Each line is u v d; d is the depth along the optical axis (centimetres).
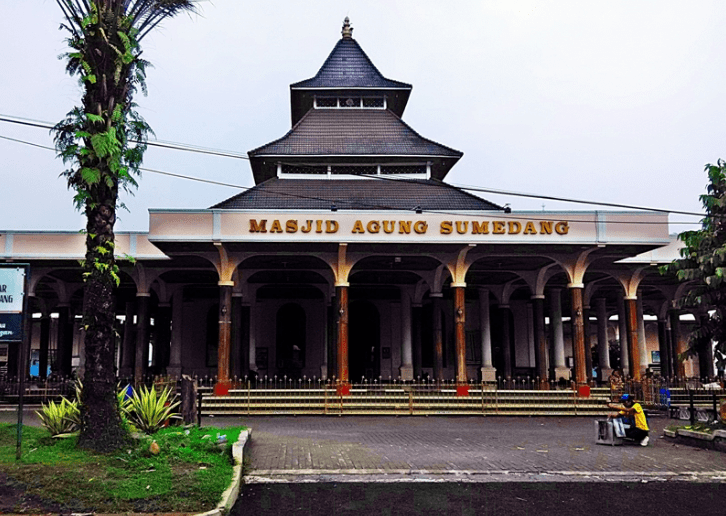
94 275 1027
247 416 1986
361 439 1448
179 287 2955
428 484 958
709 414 1919
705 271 1525
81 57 1044
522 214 2109
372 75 2856
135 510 730
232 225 2056
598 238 2103
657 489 943
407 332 2984
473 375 3247
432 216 2098
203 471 886
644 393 2286
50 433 1114
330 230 2067
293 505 825
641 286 3044
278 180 2533
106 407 997
